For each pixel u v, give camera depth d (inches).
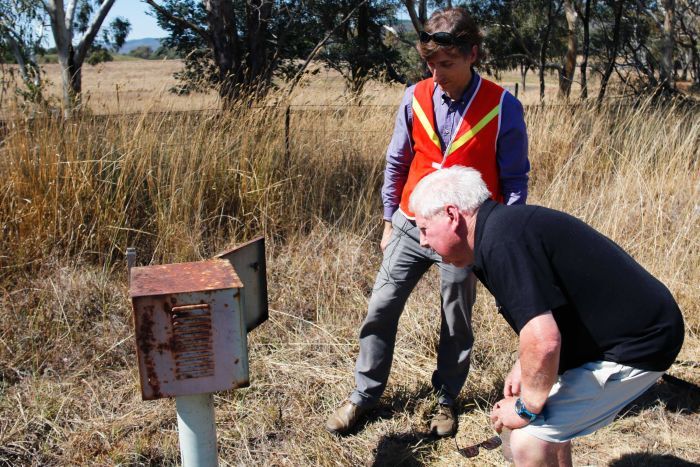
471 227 79.4
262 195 193.0
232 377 72.3
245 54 384.2
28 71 212.2
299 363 138.0
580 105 275.7
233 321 70.8
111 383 130.3
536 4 699.4
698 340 148.9
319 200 207.6
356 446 116.6
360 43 603.8
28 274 162.6
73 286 156.0
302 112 225.5
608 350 79.7
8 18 366.3
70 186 174.2
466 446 117.4
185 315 69.2
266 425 119.8
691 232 179.6
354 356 141.9
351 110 236.7
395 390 131.1
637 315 77.8
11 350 136.0
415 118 108.4
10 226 168.2
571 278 76.9
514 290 74.7
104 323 147.7
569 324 79.7
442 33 97.0
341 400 127.3
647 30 650.8
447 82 101.5
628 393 82.2
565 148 242.5
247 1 393.7
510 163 105.1
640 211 187.9
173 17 379.2
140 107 194.4
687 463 112.7
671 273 164.7
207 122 204.5
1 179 170.6
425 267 112.9
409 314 155.1
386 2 608.7
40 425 116.0
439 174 82.0
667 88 445.4
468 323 115.5
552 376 75.2
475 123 103.4
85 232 172.9
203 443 77.1
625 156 222.2
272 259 181.5
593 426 83.9
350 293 168.1
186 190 186.4
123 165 181.0
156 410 122.0
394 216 114.3
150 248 179.3
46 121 181.6
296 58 562.6
